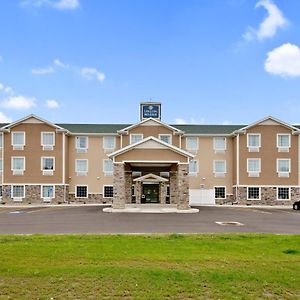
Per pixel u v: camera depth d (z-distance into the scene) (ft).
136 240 53.16
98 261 38.17
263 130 161.58
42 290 29.35
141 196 150.51
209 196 164.45
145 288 29.76
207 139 167.43
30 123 160.97
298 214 108.99
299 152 161.17
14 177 159.22
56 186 159.33
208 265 36.68
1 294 28.53
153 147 120.98
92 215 100.99
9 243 50.16
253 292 29.48
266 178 160.35
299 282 31.73
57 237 56.24
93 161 165.99
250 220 89.51
